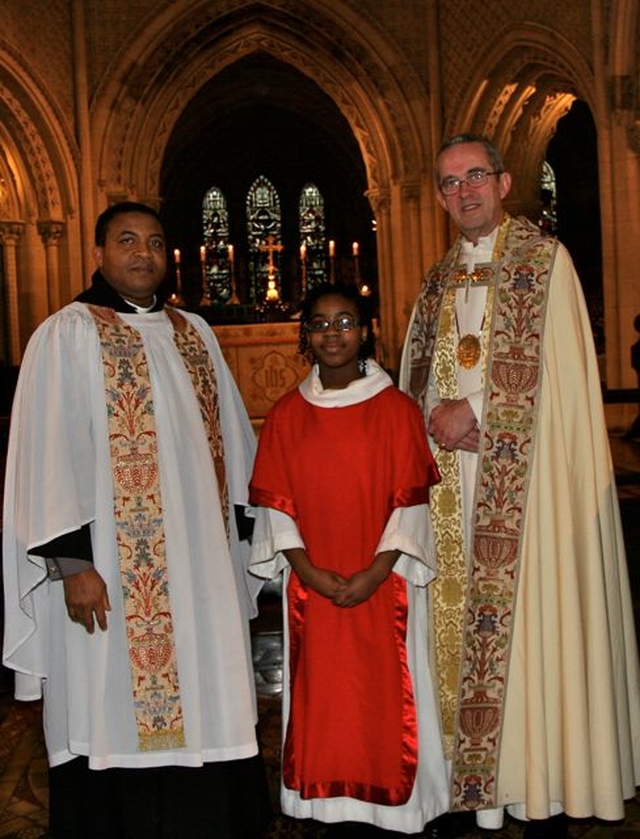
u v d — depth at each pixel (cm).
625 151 1220
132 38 1570
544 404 326
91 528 309
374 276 2967
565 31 1291
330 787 308
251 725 312
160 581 309
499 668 324
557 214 2773
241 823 321
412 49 1590
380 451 309
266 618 596
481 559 325
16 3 1480
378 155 1658
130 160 1608
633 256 1231
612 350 1267
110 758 304
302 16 1597
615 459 1032
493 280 333
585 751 311
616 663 327
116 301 321
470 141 330
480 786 322
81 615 299
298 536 312
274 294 1880
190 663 308
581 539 323
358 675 308
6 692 497
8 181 1633
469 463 335
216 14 1587
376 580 301
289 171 3081
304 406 316
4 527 318
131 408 312
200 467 318
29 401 304
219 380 341
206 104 2562
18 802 370
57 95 1555
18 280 1681
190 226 3081
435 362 344
